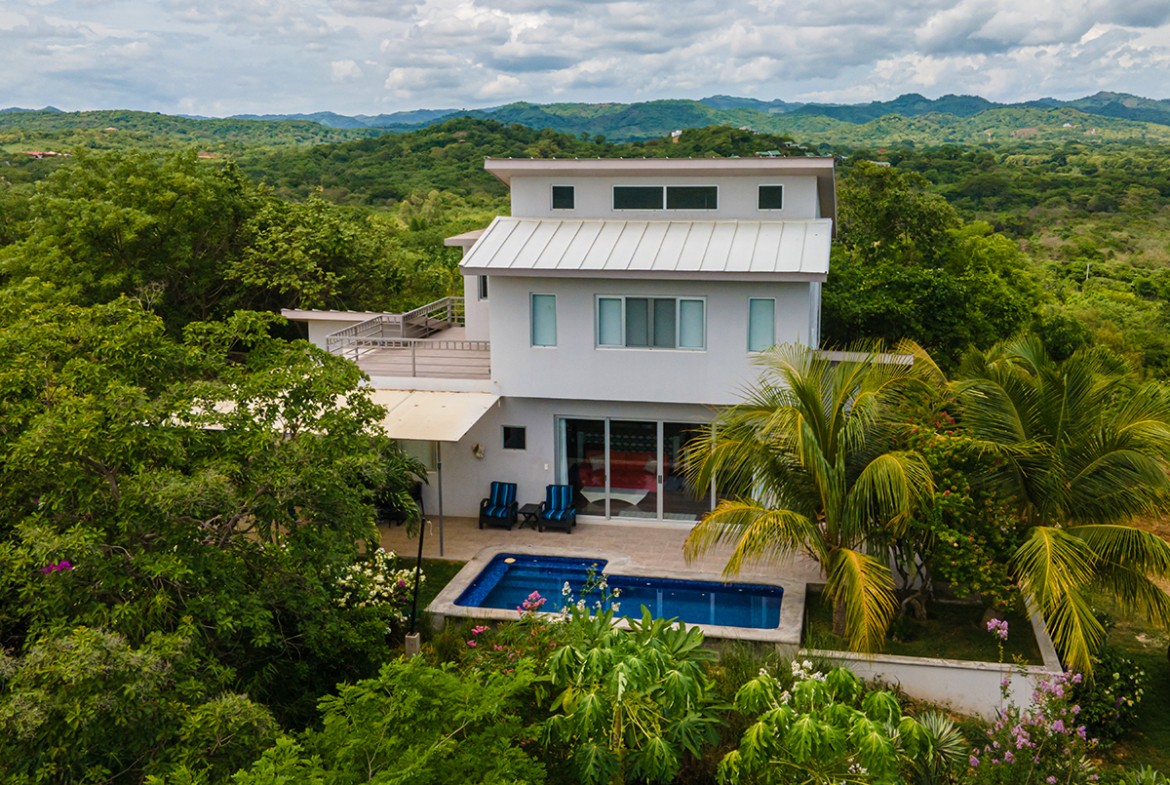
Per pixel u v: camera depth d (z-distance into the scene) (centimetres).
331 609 1543
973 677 1648
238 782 867
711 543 2312
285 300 4150
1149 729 1625
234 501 1266
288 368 1488
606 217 2509
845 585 1605
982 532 1686
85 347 1401
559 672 1234
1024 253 11712
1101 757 1551
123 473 1316
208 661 1208
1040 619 1797
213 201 3775
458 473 2538
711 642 1800
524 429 2472
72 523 1241
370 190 13650
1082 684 1563
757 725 997
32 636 1183
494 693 1034
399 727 993
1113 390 1789
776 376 2184
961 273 5366
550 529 2442
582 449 2470
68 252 3441
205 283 3781
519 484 2508
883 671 1688
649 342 2306
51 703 939
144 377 1406
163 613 1218
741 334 2242
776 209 2425
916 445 1736
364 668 1608
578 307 2311
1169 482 1578
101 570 1179
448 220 10550
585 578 2161
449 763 963
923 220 5681
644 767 1162
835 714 976
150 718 1023
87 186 3581
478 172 15125
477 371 2606
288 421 1479
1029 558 1575
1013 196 15788
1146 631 1967
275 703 1459
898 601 1917
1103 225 13662
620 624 1870
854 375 1759
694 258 2222
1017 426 1742
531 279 2320
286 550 1395
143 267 3550
